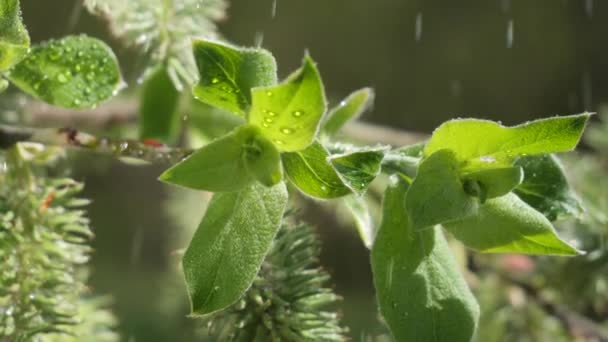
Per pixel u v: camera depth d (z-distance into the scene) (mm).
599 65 1488
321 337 425
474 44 1473
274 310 424
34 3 1139
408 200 393
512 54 1479
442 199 393
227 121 536
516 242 401
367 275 1170
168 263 1001
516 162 426
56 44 417
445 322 399
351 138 657
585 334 580
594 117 1419
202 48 389
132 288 1126
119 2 502
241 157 387
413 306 400
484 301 611
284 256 432
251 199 388
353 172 384
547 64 1479
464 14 1484
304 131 381
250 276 383
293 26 1416
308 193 392
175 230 858
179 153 431
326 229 1141
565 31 1495
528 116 1458
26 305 435
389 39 1458
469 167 398
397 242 403
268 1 1406
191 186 385
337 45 1435
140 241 1209
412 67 1454
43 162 460
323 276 435
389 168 403
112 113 599
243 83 390
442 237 405
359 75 1437
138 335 960
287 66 1405
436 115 1444
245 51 390
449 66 1460
